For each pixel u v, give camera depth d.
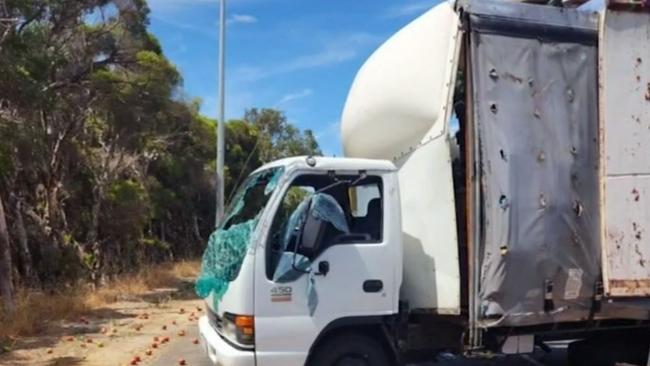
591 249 6.06
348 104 7.15
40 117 15.91
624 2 5.76
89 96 19.06
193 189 31.11
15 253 16.94
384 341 6.17
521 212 5.89
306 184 6.12
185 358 9.52
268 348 5.73
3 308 12.30
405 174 6.46
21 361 9.38
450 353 6.52
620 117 5.82
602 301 6.07
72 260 18.55
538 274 5.93
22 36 13.53
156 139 24.70
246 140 38.44
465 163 6.10
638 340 6.75
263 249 5.80
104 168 21.33
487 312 5.84
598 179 6.09
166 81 20.77
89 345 10.58
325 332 5.93
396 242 6.12
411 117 6.30
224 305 6.06
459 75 6.09
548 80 6.09
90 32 18.83
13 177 17.06
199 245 32.56
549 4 6.59
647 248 5.84
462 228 6.13
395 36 6.98
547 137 6.02
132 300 17.00
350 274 5.98
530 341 6.32
